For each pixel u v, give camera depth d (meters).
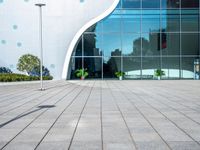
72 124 10.13
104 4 40.00
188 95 19.61
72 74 40.34
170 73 40.28
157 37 40.09
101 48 40.16
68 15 39.88
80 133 8.84
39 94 20.64
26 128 9.57
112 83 33.34
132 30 40.22
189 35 40.09
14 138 8.35
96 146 7.52
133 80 39.41
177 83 32.81
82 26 40.00
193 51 40.22
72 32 39.97
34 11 39.91
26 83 30.80
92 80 39.66
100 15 39.97
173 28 40.12
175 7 40.09
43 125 10.00
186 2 40.03
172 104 15.15
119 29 40.16
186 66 40.25
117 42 40.28
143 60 40.25
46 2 39.91
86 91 23.05
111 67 40.28
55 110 13.25
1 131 9.18
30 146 7.56
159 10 40.09
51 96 19.31
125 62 40.28
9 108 13.98
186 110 13.08
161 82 34.91
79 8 39.84
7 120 10.94
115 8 40.16
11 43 40.09
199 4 40.00
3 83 28.34
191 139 8.11
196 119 10.91
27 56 36.97
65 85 29.77
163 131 9.03
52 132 8.99
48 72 40.00
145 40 40.25
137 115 11.84
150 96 19.11
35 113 12.45
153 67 40.25
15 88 25.72
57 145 7.63
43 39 39.97
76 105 14.91
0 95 19.97
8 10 40.03
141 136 8.45
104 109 13.48
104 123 10.27
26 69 36.56
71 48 39.84
